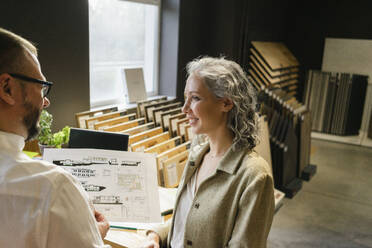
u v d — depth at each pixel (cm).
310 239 338
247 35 568
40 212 83
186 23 476
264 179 116
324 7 720
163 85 489
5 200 84
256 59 582
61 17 297
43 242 83
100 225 118
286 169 438
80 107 333
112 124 285
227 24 514
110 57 411
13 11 256
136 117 372
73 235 85
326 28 725
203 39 527
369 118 691
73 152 156
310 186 468
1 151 88
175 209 143
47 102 101
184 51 484
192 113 129
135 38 441
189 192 140
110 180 154
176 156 238
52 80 298
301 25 748
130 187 155
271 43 666
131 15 428
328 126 711
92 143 195
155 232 152
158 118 339
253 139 125
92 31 380
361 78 683
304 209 401
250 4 560
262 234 116
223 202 120
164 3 462
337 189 464
